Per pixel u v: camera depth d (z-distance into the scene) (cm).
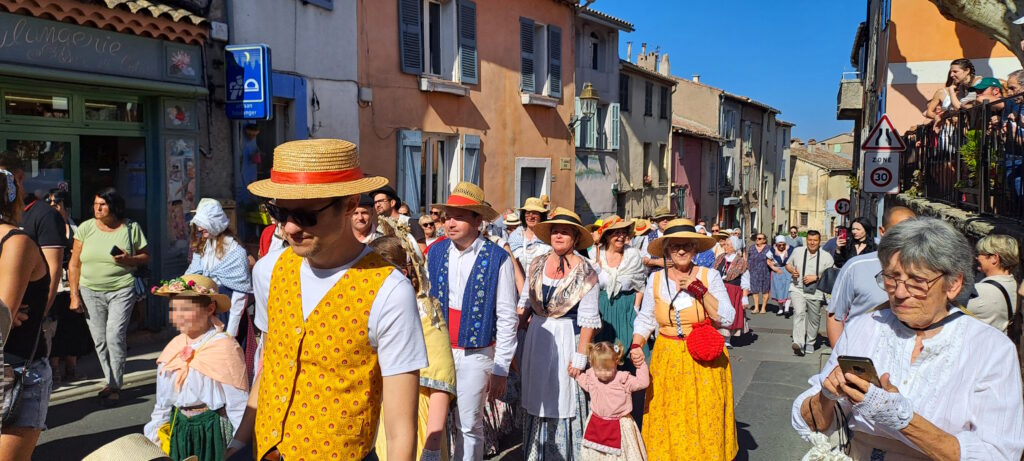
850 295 418
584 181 2241
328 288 223
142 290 695
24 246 323
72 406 632
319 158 214
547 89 1883
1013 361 225
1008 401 222
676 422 469
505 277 434
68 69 776
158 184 895
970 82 1066
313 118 1167
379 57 1325
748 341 1111
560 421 492
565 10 1958
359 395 223
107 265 639
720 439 468
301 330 223
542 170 1903
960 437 220
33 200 591
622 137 2605
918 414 221
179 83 906
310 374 222
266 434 228
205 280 386
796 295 1002
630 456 472
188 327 376
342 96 1232
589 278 488
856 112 2491
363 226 497
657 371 484
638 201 2761
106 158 873
